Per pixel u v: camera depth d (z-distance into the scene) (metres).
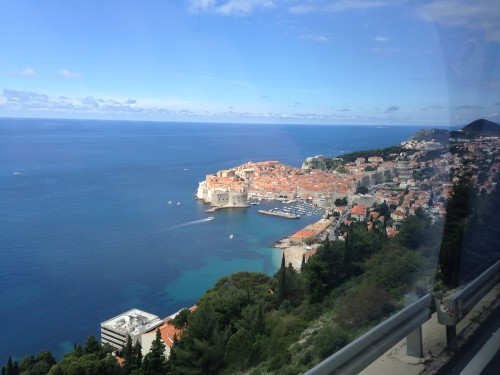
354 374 3.06
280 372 3.95
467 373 3.49
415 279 4.63
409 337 3.78
